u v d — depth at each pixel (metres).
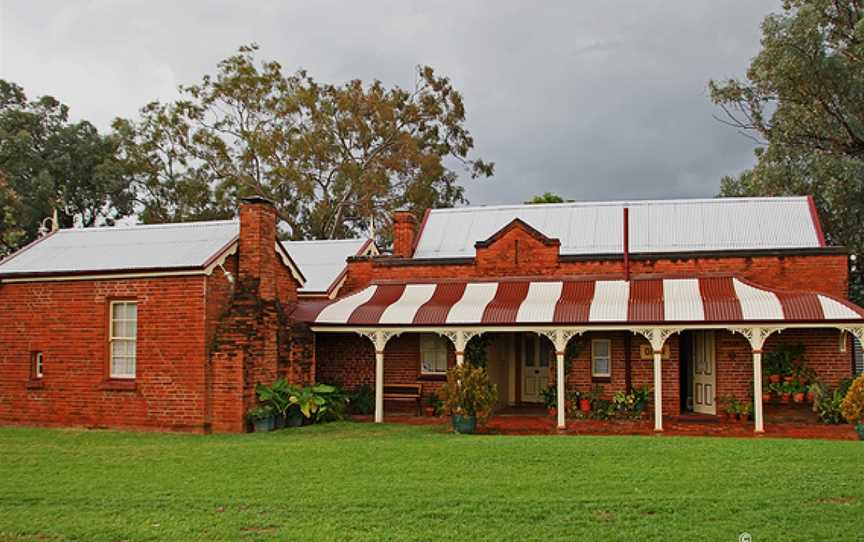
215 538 11.77
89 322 24.22
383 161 58.34
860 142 41.22
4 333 25.09
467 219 33.84
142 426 23.44
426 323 25.09
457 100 62.72
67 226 58.62
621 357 26.75
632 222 31.48
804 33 39.16
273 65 60.72
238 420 22.91
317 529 12.04
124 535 11.98
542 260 27.95
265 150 58.00
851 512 12.33
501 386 29.22
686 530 11.63
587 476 15.06
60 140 57.19
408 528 12.02
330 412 26.02
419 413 27.94
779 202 30.89
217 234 25.16
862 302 42.25
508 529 11.88
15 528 12.39
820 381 25.08
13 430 23.56
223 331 23.38
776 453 16.97
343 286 31.16
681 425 24.02
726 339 25.92
